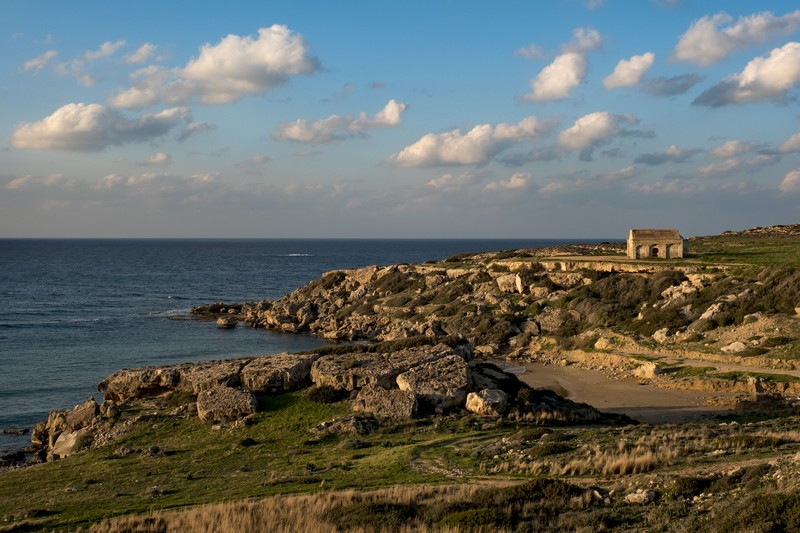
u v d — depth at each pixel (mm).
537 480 24844
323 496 25938
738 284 77562
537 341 83938
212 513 24031
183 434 40281
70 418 46062
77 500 29266
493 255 135125
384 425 39156
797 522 16453
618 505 22422
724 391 56531
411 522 22297
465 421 39625
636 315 81438
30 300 154500
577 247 156000
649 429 36469
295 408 42750
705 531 18281
